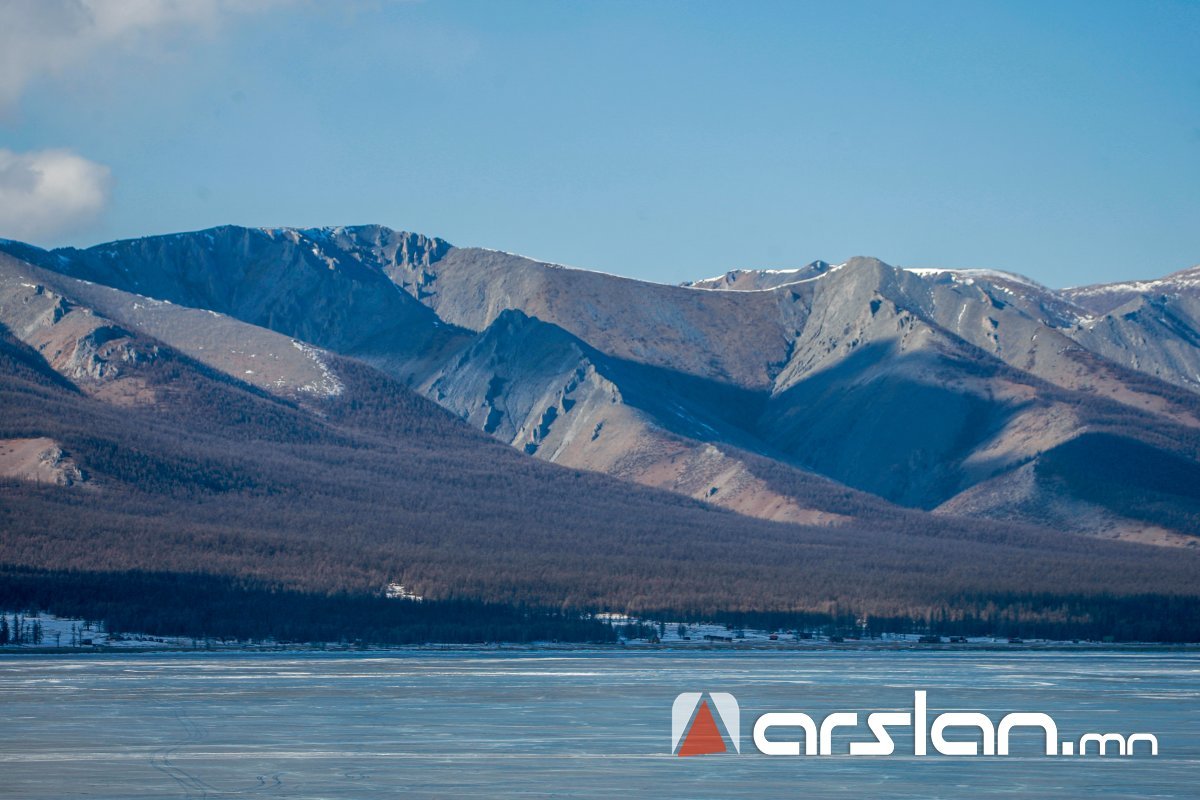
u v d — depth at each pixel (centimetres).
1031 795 18988
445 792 18688
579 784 19350
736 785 19425
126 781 19338
